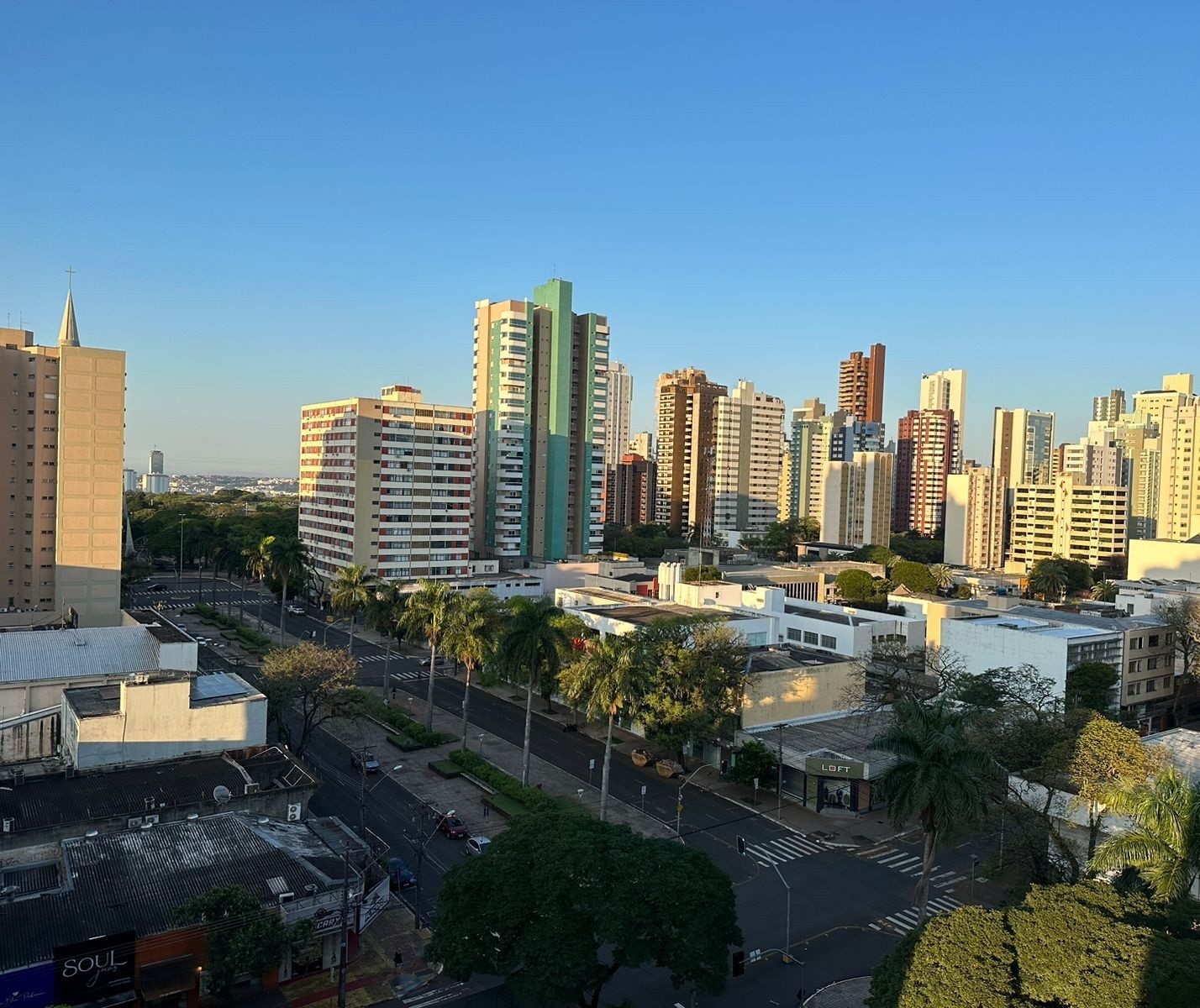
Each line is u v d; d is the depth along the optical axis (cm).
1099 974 3281
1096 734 5322
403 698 11050
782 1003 4850
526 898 4219
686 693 8369
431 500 17425
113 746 6750
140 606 17188
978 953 3538
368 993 4897
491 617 9050
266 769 7019
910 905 6059
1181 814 4038
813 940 5544
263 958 4481
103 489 12744
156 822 6031
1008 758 6125
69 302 14650
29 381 12569
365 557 16750
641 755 8869
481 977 5116
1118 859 4131
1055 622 11119
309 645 8438
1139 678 10500
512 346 18962
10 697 7481
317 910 5050
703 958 4134
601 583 16762
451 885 4431
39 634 8500
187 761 6962
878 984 3741
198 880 5097
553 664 7988
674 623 9056
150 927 4653
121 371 12812
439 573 17550
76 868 5112
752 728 8675
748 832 7288
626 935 4044
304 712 8475
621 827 4762
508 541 19238
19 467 12619
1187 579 16600
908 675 10288
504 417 19025
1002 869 5847
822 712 9325
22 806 6000
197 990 4653
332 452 17412
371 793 7806
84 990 4197
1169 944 3356
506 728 9944
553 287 19612
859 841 7162
